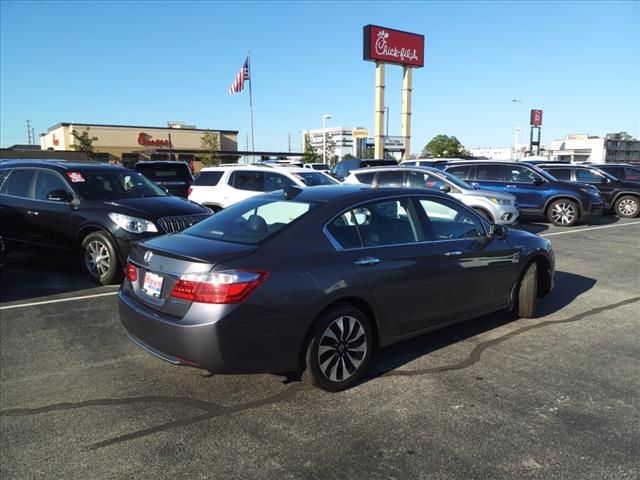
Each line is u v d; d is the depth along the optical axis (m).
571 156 96.31
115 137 60.56
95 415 3.52
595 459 2.97
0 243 7.25
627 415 3.48
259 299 3.40
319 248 3.78
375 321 4.04
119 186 7.87
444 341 4.92
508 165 14.78
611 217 16.62
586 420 3.42
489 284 4.97
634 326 5.40
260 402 3.70
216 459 2.99
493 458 2.98
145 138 62.25
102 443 3.16
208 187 11.92
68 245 7.34
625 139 107.69
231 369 3.39
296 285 3.53
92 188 7.52
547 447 3.09
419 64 40.19
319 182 11.80
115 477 2.82
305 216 3.89
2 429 3.33
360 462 2.96
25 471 2.88
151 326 3.58
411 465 2.92
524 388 3.91
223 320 3.31
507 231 5.31
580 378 4.09
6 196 7.91
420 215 4.53
